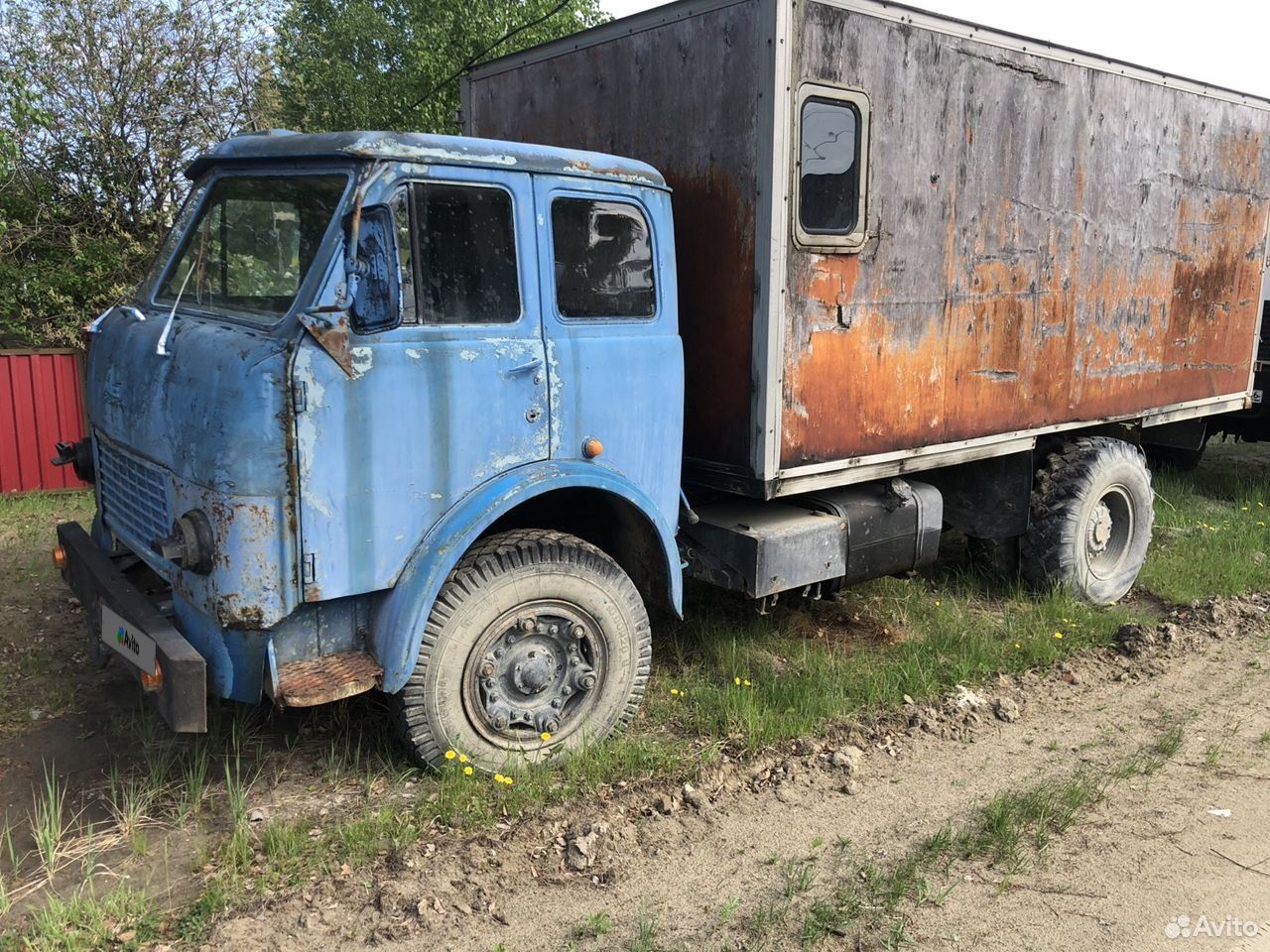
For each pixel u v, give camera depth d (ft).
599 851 11.07
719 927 9.86
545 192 12.16
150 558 12.02
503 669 12.56
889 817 12.05
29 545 22.34
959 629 17.87
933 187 16.03
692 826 11.72
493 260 11.81
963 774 13.16
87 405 14.33
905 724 14.57
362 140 10.80
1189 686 16.11
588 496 14.07
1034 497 19.80
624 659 13.47
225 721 13.79
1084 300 19.52
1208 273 22.76
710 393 14.93
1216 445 39.75
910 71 15.26
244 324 11.28
